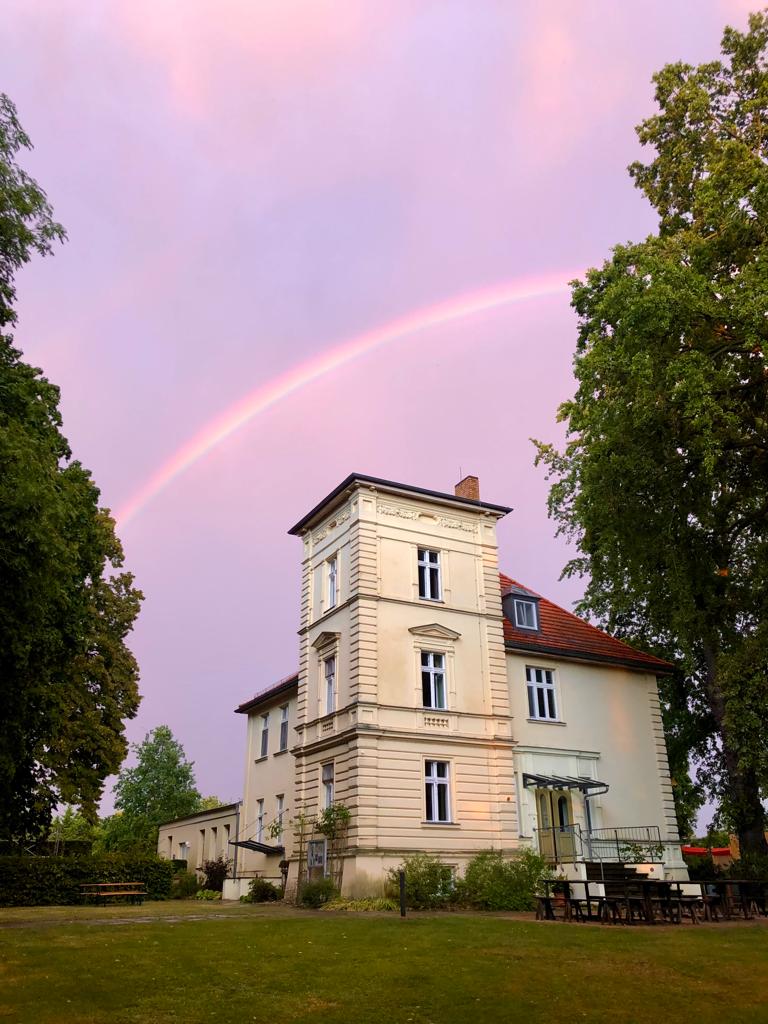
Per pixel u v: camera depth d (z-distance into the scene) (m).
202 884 40.16
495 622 30.38
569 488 33.84
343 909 23.08
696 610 28.69
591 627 35.94
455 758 27.47
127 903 30.58
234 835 39.78
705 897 19.38
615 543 29.98
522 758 29.38
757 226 24.42
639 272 24.17
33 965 11.20
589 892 20.66
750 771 29.91
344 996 10.09
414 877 23.88
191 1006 9.41
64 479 20.08
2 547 15.88
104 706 38.22
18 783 31.92
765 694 26.14
